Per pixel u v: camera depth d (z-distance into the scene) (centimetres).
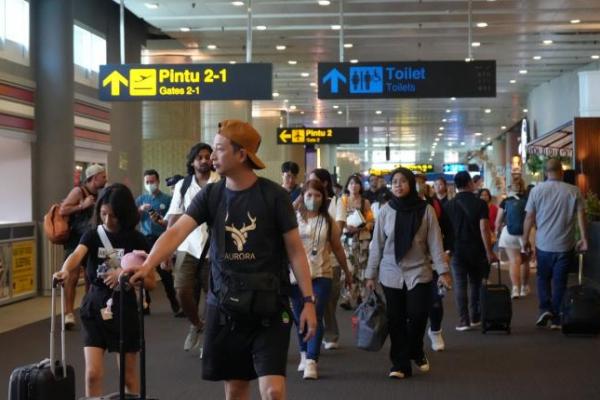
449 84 1450
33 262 1434
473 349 914
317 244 771
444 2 1881
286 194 420
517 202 1343
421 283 744
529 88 3828
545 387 727
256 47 2456
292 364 841
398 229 742
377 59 2742
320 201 778
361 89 1461
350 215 1176
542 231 1016
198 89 1393
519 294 1360
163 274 1157
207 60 2680
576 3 1916
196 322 882
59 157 1481
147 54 2316
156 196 1281
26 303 1359
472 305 1057
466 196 1035
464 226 1029
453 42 2445
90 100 1689
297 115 4606
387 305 757
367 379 763
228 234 412
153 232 1270
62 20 1484
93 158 1720
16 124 1398
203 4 1844
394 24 2145
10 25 1395
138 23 2083
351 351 909
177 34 2223
